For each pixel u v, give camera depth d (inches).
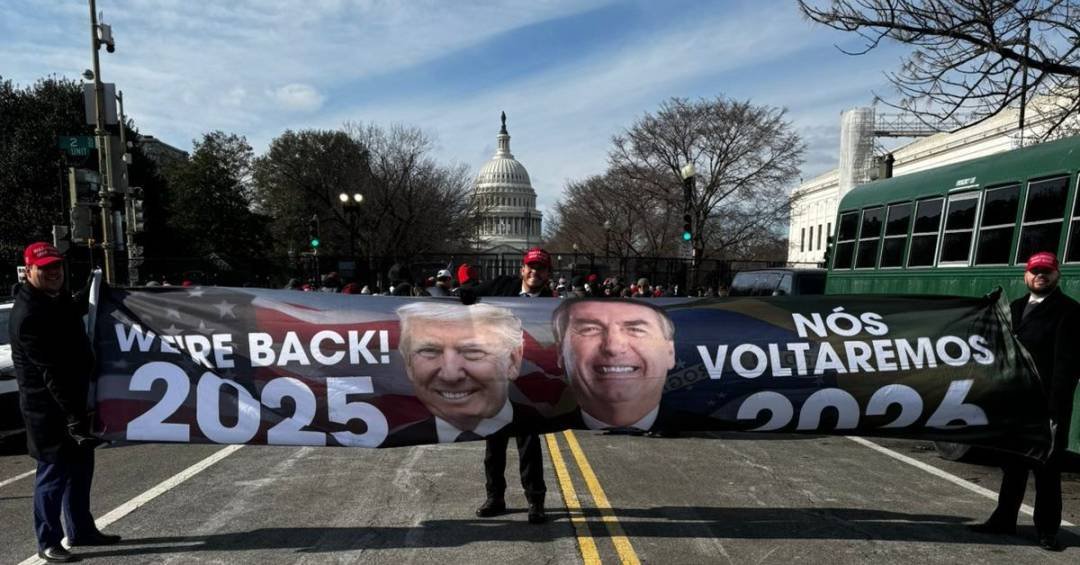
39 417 161.9
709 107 1366.9
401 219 1839.3
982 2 343.0
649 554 166.1
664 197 1397.6
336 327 182.1
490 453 193.2
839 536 179.5
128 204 708.7
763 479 234.1
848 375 182.4
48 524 163.5
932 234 324.5
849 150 1649.9
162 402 177.5
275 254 2385.6
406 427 181.5
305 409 179.8
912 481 234.8
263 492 216.2
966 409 181.6
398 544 172.2
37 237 1328.7
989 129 1266.0
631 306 186.4
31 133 1366.9
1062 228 243.1
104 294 181.3
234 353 180.1
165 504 204.8
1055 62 361.4
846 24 377.1
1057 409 173.6
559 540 174.9
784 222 1633.9
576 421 183.3
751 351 183.0
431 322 183.0
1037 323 181.3
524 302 185.8
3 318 339.6
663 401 182.5
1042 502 174.2
